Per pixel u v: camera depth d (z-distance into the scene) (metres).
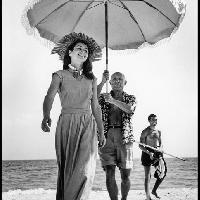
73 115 5.55
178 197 10.38
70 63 5.82
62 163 5.55
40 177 52.25
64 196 5.45
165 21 7.76
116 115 7.27
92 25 8.03
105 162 7.27
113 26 8.13
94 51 5.86
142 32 8.12
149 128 10.30
